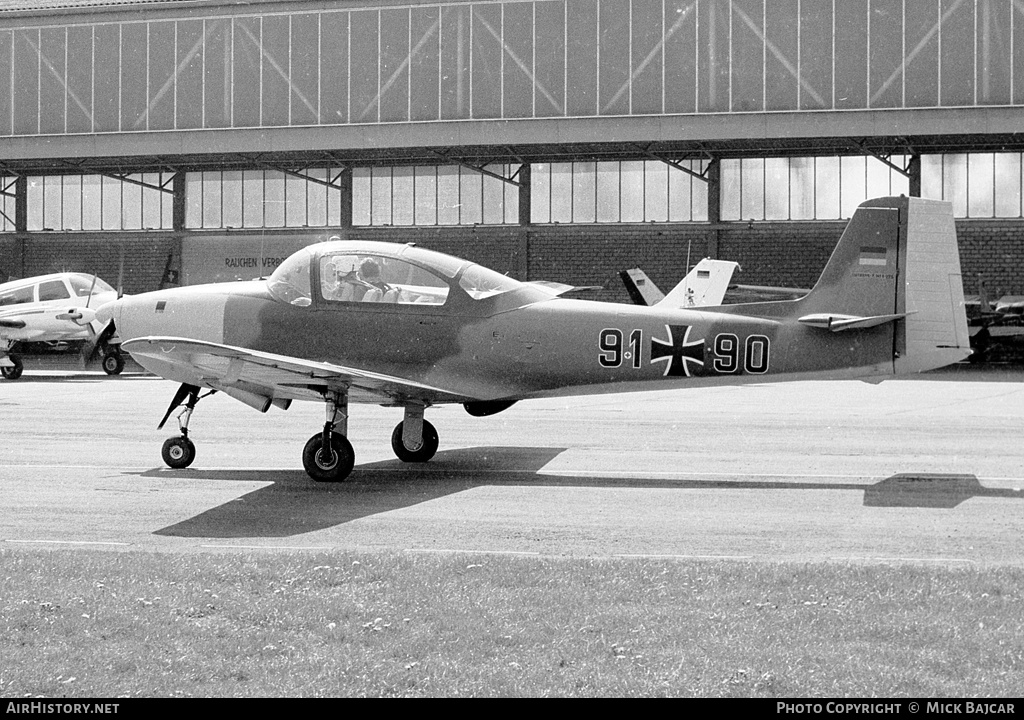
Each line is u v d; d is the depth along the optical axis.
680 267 92.44
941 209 27.23
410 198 97.31
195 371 28.00
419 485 26.88
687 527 21.64
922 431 37.84
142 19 92.25
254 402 28.48
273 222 99.81
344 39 88.81
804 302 27.80
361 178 98.25
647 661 13.00
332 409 27.44
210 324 29.17
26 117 94.56
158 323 29.53
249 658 13.26
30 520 22.55
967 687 12.23
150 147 91.25
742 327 27.77
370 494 25.55
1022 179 86.44
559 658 13.15
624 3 83.75
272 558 18.23
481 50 86.50
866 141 84.38
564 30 84.88
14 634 14.13
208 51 91.19
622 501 24.53
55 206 104.06
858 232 27.44
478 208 96.25
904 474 28.19
